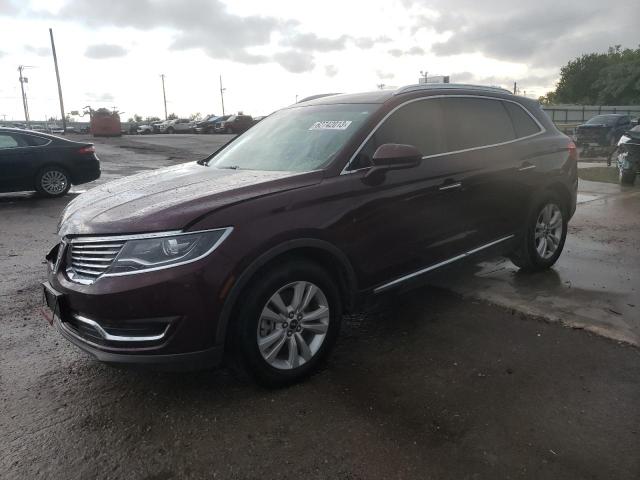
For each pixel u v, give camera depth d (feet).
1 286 16.97
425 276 13.20
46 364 11.77
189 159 65.36
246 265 9.57
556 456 8.35
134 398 10.34
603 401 9.79
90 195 12.07
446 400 9.98
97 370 11.48
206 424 9.44
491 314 13.94
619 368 10.96
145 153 74.49
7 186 33.86
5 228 25.79
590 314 13.66
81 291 9.39
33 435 9.21
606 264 18.17
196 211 9.46
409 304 14.79
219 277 9.30
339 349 12.19
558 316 13.56
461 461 8.30
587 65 254.47
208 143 98.02
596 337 12.40
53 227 26.00
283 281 10.18
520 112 16.70
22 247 22.03
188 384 10.80
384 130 12.42
